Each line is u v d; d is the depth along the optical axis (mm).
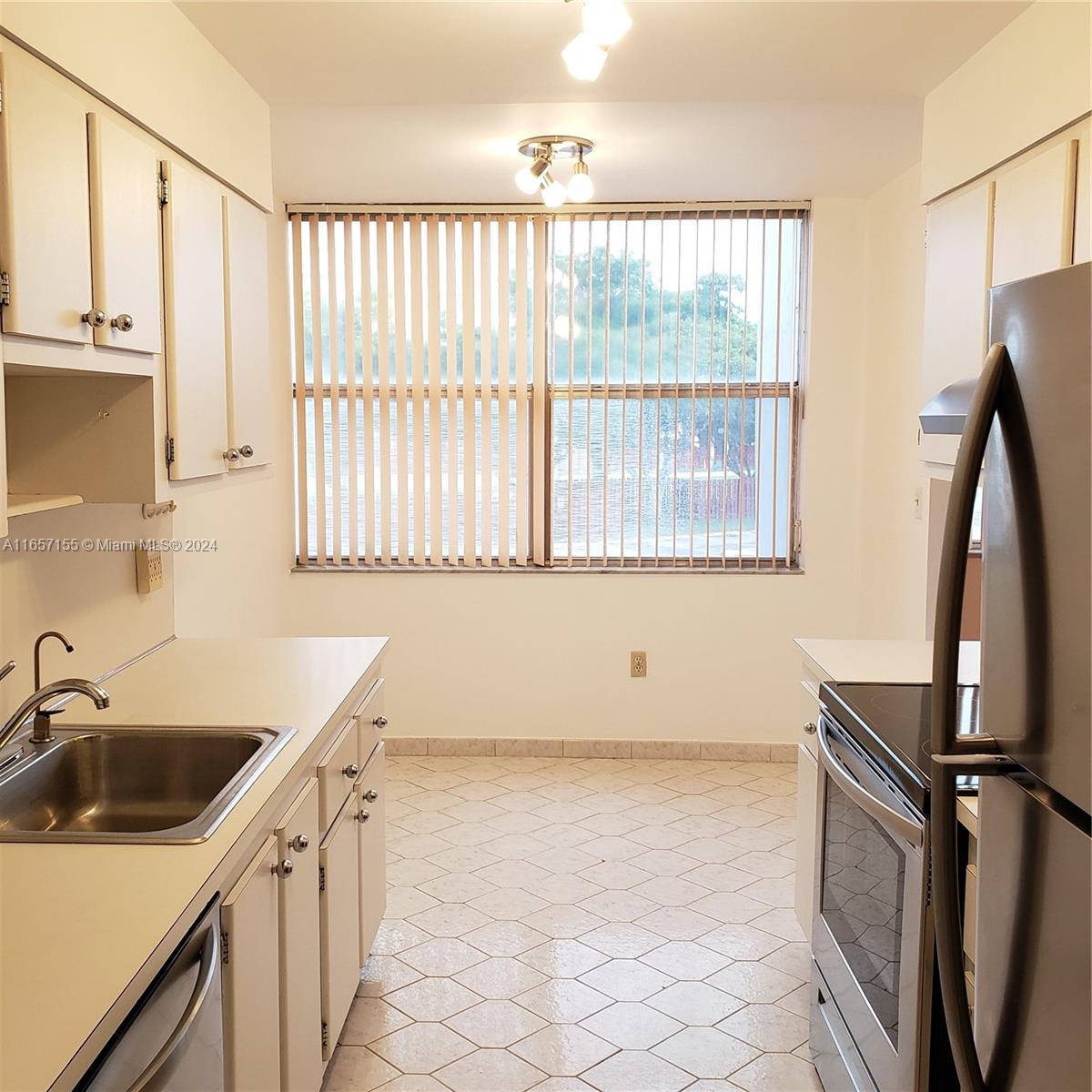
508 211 4637
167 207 2186
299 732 2115
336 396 4734
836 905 2350
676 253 4668
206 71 2484
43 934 1283
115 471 2145
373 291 4738
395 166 3949
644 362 4715
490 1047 2547
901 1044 1839
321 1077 2207
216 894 1521
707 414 4754
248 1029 1644
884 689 2445
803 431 4730
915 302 3961
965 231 2590
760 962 2965
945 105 2756
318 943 2176
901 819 1801
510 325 4719
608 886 3451
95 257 1833
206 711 2271
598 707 4852
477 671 4852
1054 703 939
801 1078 2441
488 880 3496
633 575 4785
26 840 1567
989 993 1100
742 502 4762
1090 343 878
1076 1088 915
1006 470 1042
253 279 2775
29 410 2139
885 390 4336
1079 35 2051
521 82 2803
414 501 4820
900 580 4121
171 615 3039
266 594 4473
